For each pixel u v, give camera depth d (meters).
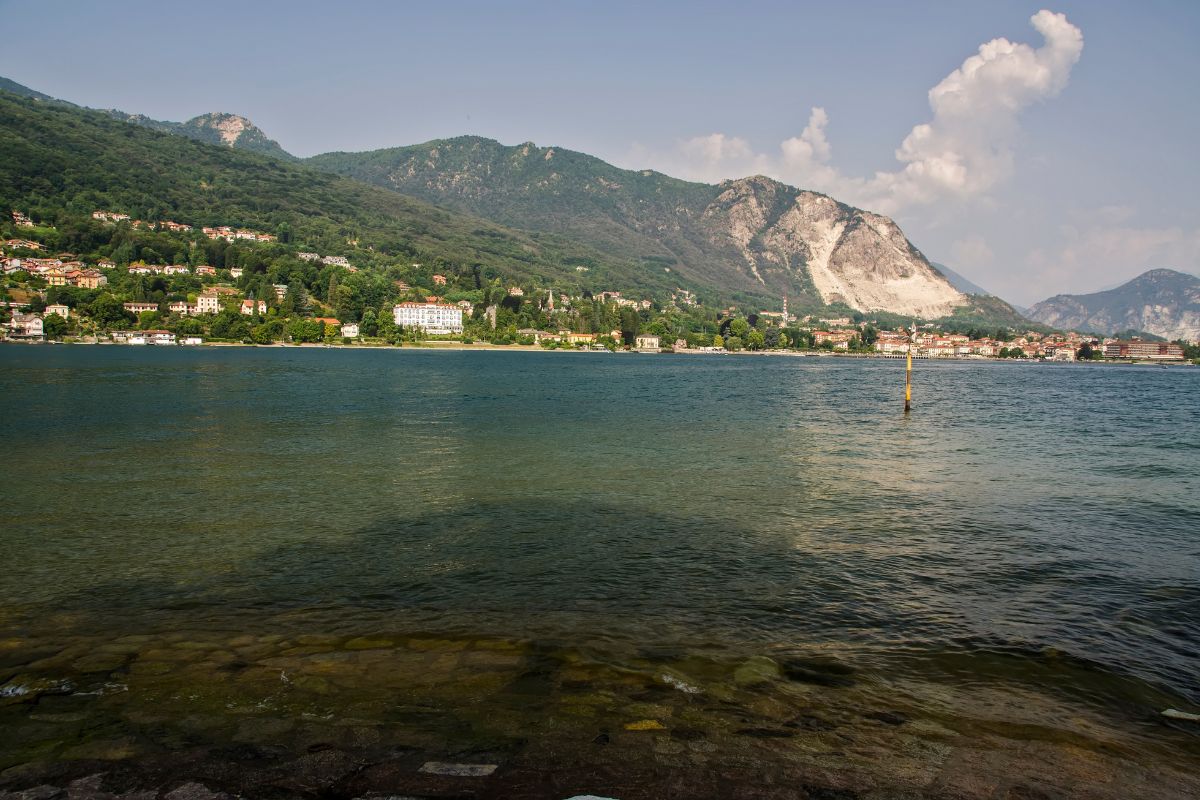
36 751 10.41
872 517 27.17
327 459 39.00
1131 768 10.66
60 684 12.75
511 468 36.69
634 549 22.50
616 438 48.81
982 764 10.63
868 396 96.62
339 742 10.67
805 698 12.64
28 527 24.75
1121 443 49.94
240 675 13.16
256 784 9.57
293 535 23.91
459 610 17.02
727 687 12.97
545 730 11.12
